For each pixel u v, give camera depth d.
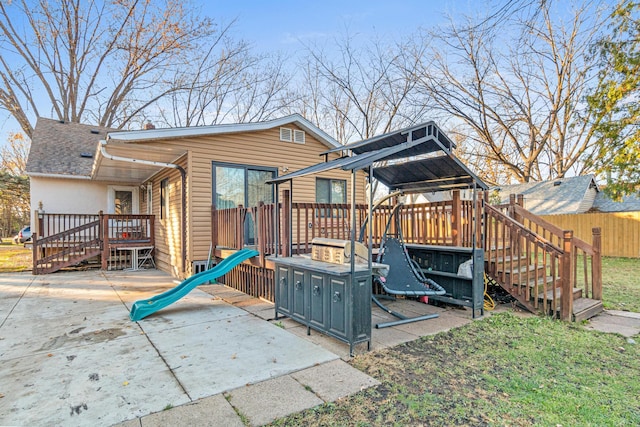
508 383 2.92
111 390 2.79
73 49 17.83
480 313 5.16
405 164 5.24
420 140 4.21
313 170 4.34
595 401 2.62
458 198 5.77
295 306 4.45
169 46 18.59
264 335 4.16
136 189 12.98
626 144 10.39
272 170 9.04
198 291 6.90
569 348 3.72
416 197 27.89
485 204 5.61
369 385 2.88
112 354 3.56
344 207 6.51
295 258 4.85
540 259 9.18
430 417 2.42
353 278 3.54
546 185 18.81
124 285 7.64
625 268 10.03
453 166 4.88
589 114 12.13
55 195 11.55
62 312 5.27
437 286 5.16
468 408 2.53
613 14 10.98
